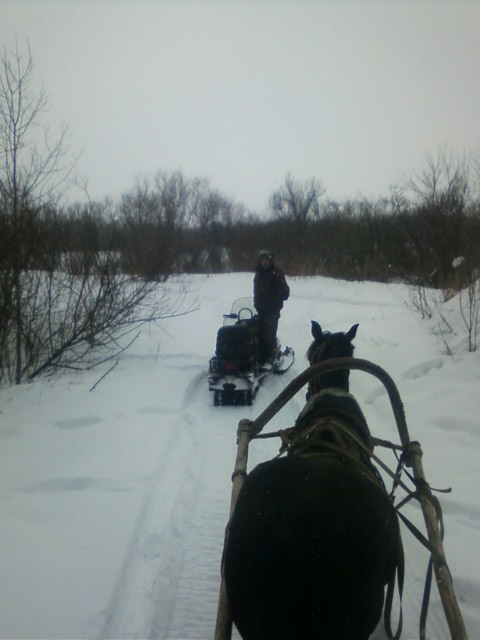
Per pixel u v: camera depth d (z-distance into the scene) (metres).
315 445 3.44
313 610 2.36
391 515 2.92
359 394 8.36
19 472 5.84
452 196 16.36
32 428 7.04
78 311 9.87
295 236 29.55
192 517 5.30
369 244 23.69
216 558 4.68
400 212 22.53
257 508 2.65
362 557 2.52
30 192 9.20
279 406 3.99
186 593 4.25
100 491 5.53
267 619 2.39
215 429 7.57
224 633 2.81
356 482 2.80
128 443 6.63
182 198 34.28
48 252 9.63
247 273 27.41
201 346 11.92
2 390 8.48
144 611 3.98
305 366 10.85
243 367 8.65
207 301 18.03
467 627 3.75
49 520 4.97
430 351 8.95
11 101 8.80
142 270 13.44
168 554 4.67
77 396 8.26
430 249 16.48
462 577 4.14
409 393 7.77
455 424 6.61
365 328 11.80
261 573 2.44
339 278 23.20
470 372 7.76
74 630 3.67
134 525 4.92
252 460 6.54
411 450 3.86
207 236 32.41
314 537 2.46
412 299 12.87
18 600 3.93
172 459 6.45
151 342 12.12
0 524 4.88
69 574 4.22
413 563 4.54
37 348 9.48
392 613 3.98
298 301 18.05
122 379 9.24
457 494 5.23
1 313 8.91
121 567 4.34
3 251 8.77
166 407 7.92
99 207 22.72
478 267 11.84
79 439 6.73
